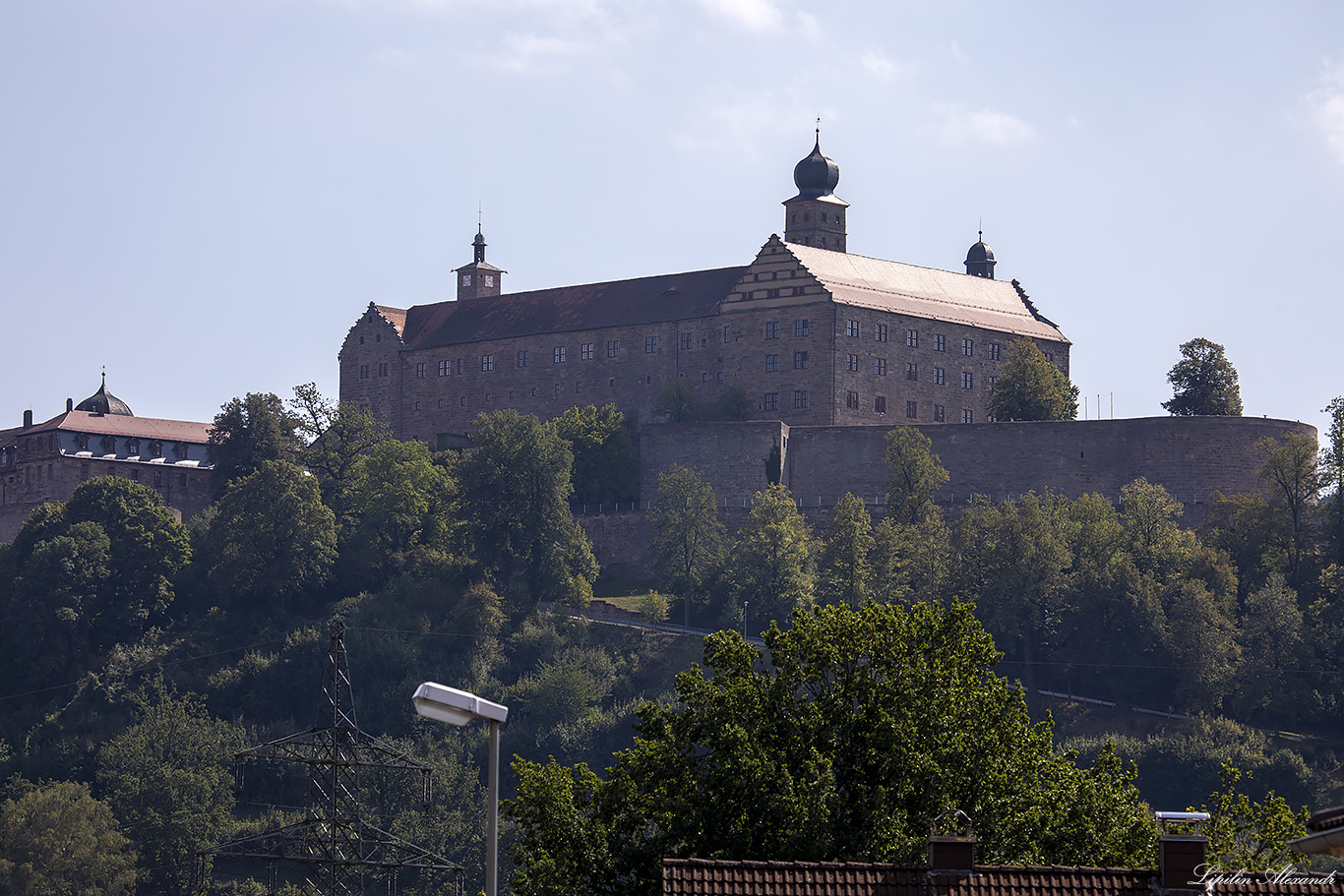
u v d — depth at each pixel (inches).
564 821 4783.5
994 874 3400.6
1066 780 4926.2
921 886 3390.7
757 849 4603.8
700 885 3368.6
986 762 4827.8
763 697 5022.1
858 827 4648.1
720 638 5221.5
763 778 4675.2
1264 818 4763.8
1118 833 4781.0
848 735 4889.3
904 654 5128.0
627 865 4650.6
